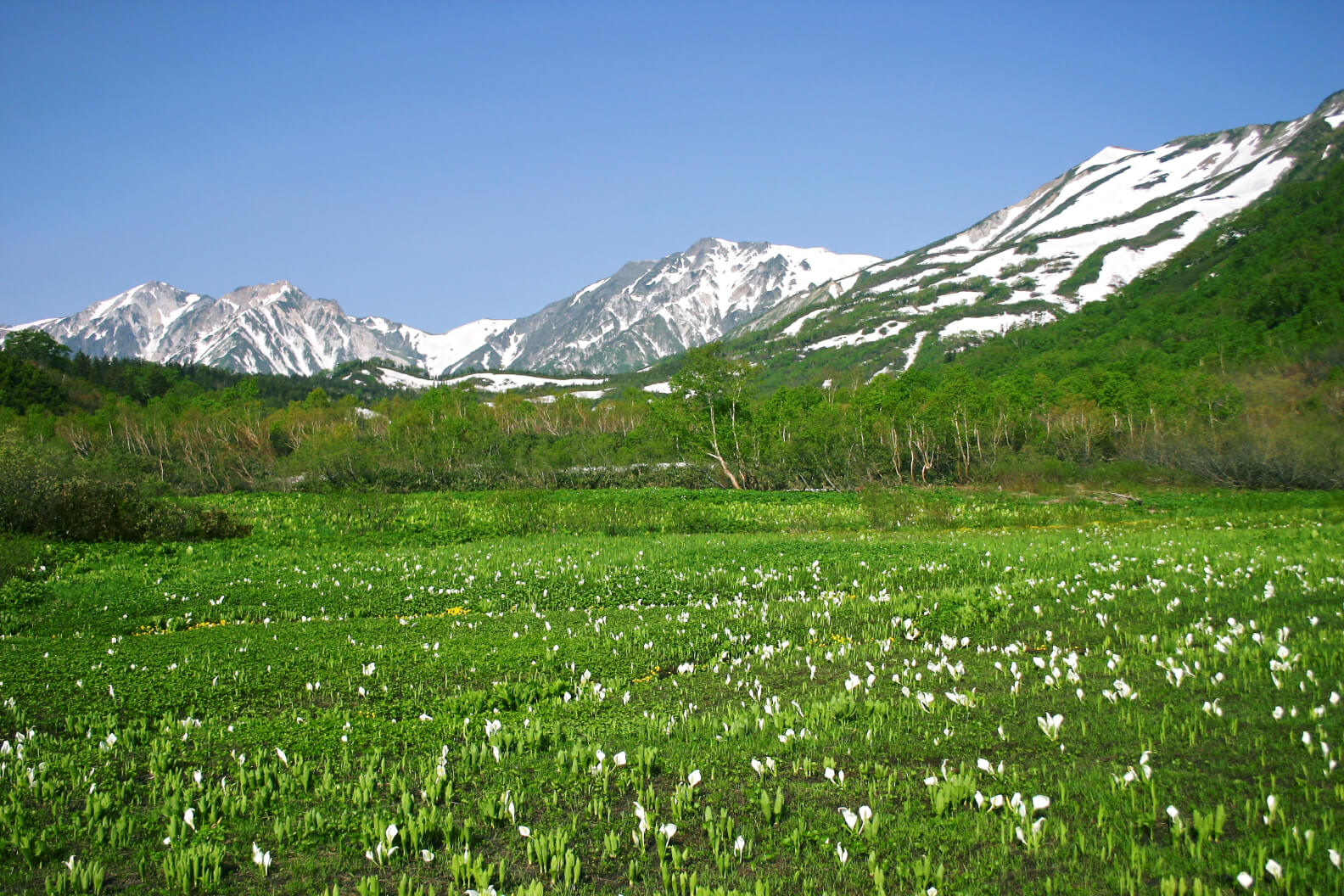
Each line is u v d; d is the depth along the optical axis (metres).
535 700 11.09
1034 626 14.30
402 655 13.41
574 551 27.77
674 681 11.87
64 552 25.20
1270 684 9.80
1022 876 6.00
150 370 155.88
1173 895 5.42
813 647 13.74
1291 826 6.29
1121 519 37.25
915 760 8.36
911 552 24.77
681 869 6.39
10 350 134.00
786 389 103.38
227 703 11.02
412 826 6.83
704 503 46.03
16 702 10.89
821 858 6.44
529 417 113.81
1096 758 8.05
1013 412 76.94
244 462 75.69
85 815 7.42
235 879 6.41
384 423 104.62
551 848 6.62
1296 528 28.05
